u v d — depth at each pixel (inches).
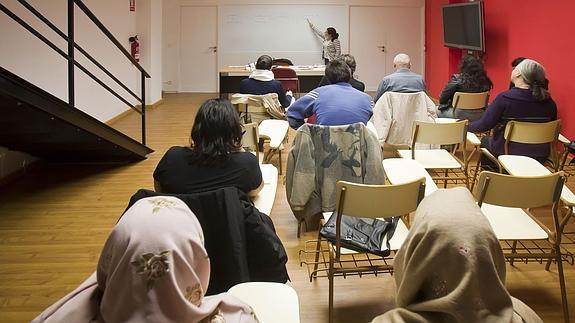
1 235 138.5
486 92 203.3
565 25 204.2
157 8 356.5
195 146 80.2
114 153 205.0
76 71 242.7
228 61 441.7
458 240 36.9
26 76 196.7
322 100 133.5
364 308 101.4
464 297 36.2
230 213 70.2
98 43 272.7
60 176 194.7
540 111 152.0
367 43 444.5
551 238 94.0
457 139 150.9
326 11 437.4
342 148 129.6
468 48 302.0
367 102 134.7
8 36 183.5
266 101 202.7
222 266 70.6
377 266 96.7
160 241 40.8
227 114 80.0
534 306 101.0
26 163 200.2
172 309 40.4
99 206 161.3
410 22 442.3
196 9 434.0
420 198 91.7
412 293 39.2
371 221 96.1
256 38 439.8
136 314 40.0
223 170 78.8
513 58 258.2
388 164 120.1
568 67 202.2
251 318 48.1
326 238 93.7
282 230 140.6
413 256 38.9
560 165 169.6
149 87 345.4
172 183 78.4
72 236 138.1
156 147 238.2
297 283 111.3
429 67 419.2
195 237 42.6
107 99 288.7
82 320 42.8
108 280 41.3
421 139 151.3
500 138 155.2
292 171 132.3
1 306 103.3
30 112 130.0
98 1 269.7
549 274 112.8
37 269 119.3
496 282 36.9
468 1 328.5
